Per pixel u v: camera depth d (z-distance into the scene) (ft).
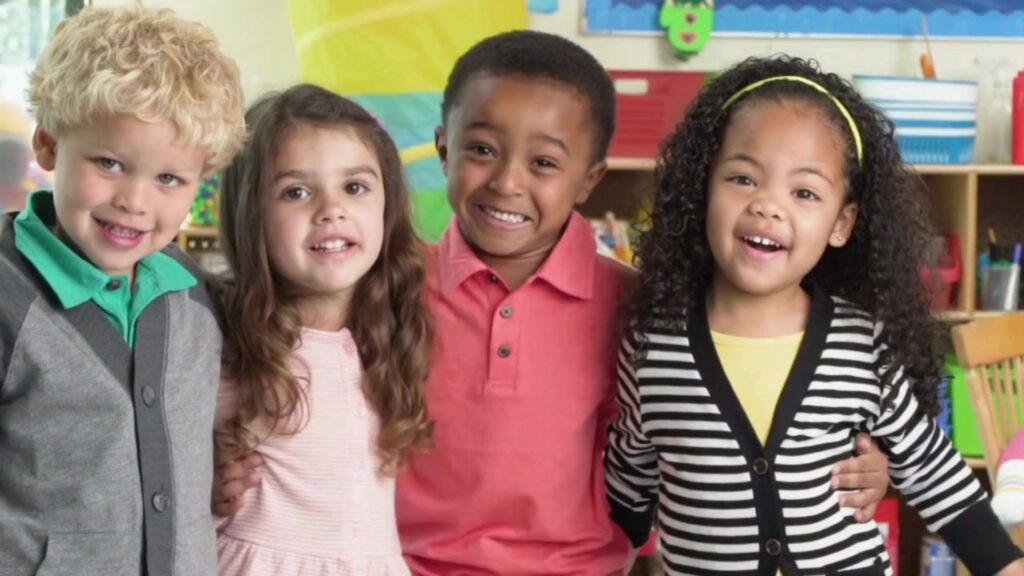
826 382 4.28
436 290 4.78
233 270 4.45
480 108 4.64
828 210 4.24
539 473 4.58
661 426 4.38
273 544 4.22
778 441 4.24
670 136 4.68
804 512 4.23
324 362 4.41
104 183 3.62
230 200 4.47
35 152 3.83
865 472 4.36
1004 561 4.44
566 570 4.66
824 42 10.85
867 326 4.40
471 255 4.74
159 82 3.57
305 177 4.26
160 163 3.64
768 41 10.81
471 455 4.61
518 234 4.68
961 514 4.49
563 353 4.68
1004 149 10.80
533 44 4.81
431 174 8.96
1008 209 10.82
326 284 4.27
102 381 3.74
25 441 3.65
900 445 4.44
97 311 3.80
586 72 4.83
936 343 4.57
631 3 10.75
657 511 4.82
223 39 10.78
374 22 8.94
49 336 3.67
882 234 4.42
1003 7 10.84
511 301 4.67
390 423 4.44
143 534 3.77
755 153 4.18
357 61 8.96
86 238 3.67
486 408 4.61
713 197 4.26
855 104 4.39
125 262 3.74
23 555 3.65
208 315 4.23
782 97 4.27
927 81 9.73
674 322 4.41
